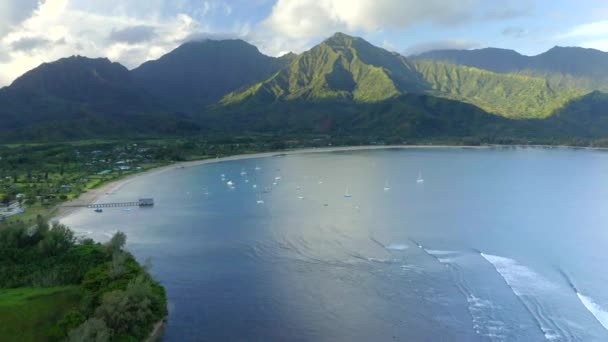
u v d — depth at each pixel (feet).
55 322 275.39
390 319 302.45
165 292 337.72
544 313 304.71
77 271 336.49
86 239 430.20
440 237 482.28
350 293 342.03
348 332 287.89
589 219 558.97
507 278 362.33
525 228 516.32
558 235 484.33
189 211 639.35
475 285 350.43
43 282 316.81
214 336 285.84
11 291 302.66
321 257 421.18
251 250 447.01
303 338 282.97
